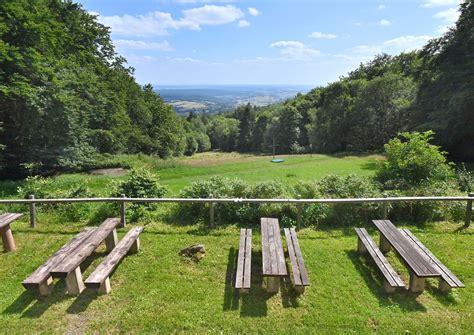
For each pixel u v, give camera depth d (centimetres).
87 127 2095
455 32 1931
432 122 1922
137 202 712
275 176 1669
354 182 751
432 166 920
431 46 2098
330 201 638
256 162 2486
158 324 376
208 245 577
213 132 8731
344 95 3606
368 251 488
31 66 1341
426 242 581
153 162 2259
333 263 514
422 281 428
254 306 409
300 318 386
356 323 377
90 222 688
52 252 563
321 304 411
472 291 438
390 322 377
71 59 1867
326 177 782
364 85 3253
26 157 1575
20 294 438
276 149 5094
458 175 952
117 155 2430
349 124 3478
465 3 1847
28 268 510
